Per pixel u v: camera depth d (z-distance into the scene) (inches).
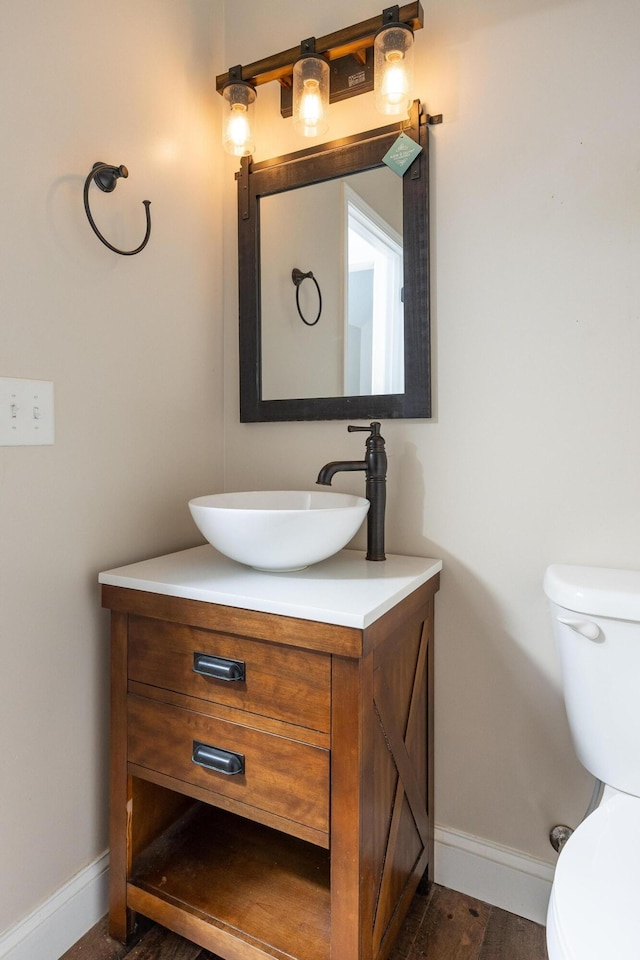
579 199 44.7
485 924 46.8
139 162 50.4
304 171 56.0
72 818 45.1
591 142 44.2
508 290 47.4
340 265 54.6
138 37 50.1
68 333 43.9
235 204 61.4
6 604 39.8
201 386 59.3
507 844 48.8
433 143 50.3
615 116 43.4
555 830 46.3
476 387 49.0
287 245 57.7
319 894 43.0
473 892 49.7
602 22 43.7
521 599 47.8
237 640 39.2
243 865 46.1
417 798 46.9
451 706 50.8
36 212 41.0
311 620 35.6
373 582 42.3
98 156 46.1
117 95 47.9
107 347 47.7
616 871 28.8
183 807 51.6
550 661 46.9
